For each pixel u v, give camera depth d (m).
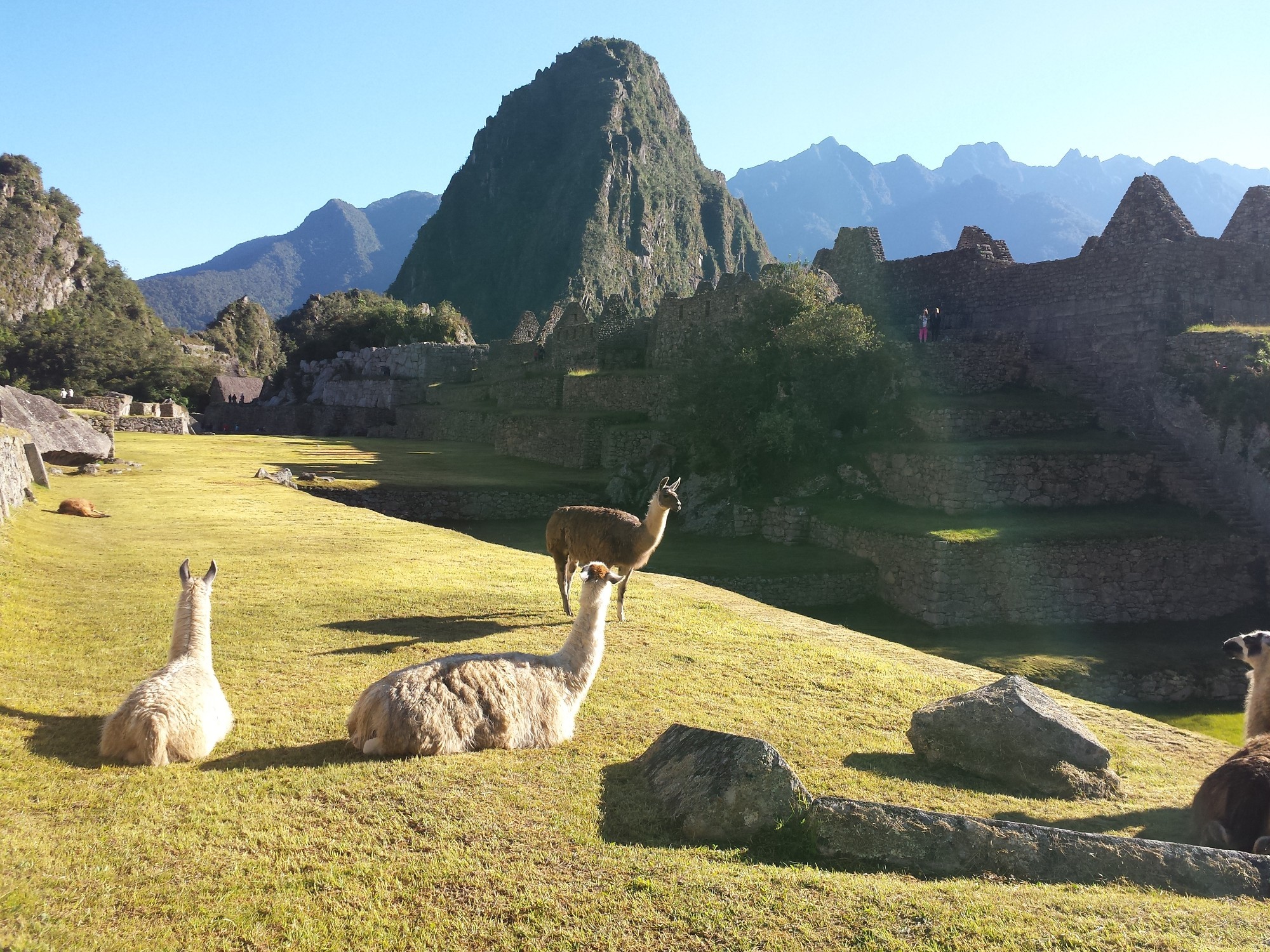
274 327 152.25
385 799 4.64
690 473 31.61
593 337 51.88
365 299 125.19
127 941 3.26
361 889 3.74
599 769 5.38
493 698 5.63
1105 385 28.91
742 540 27.52
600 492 33.69
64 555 12.78
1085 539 20.95
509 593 11.36
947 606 20.39
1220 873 4.12
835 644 10.03
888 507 25.81
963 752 6.04
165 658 7.41
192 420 76.56
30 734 5.42
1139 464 24.56
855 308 29.95
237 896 3.63
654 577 14.60
